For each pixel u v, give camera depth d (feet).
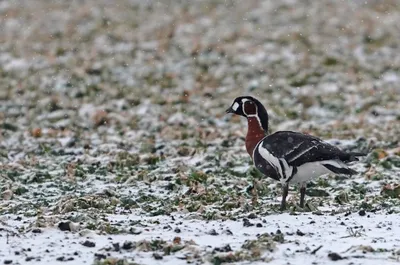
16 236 35.65
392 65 107.14
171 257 31.89
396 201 44.42
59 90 96.22
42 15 136.46
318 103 89.92
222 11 137.69
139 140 70.85
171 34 121.19
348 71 104.27
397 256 31.65
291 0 144.97
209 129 75.41
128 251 32.96
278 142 41.27
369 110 86.53
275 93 95.04
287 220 39.17
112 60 108.58
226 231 36.58
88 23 130.41
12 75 103.09
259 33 122.21
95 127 79.66
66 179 53.11
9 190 48.03
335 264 30.71
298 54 111.45
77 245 33.96
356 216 39.99
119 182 52.24
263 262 30.99
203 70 105.09
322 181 50.11
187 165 56.59
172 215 41.47
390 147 63.87
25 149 66.23
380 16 133.59
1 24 130.62
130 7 142.41
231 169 54.95
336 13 135.44
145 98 92.32
